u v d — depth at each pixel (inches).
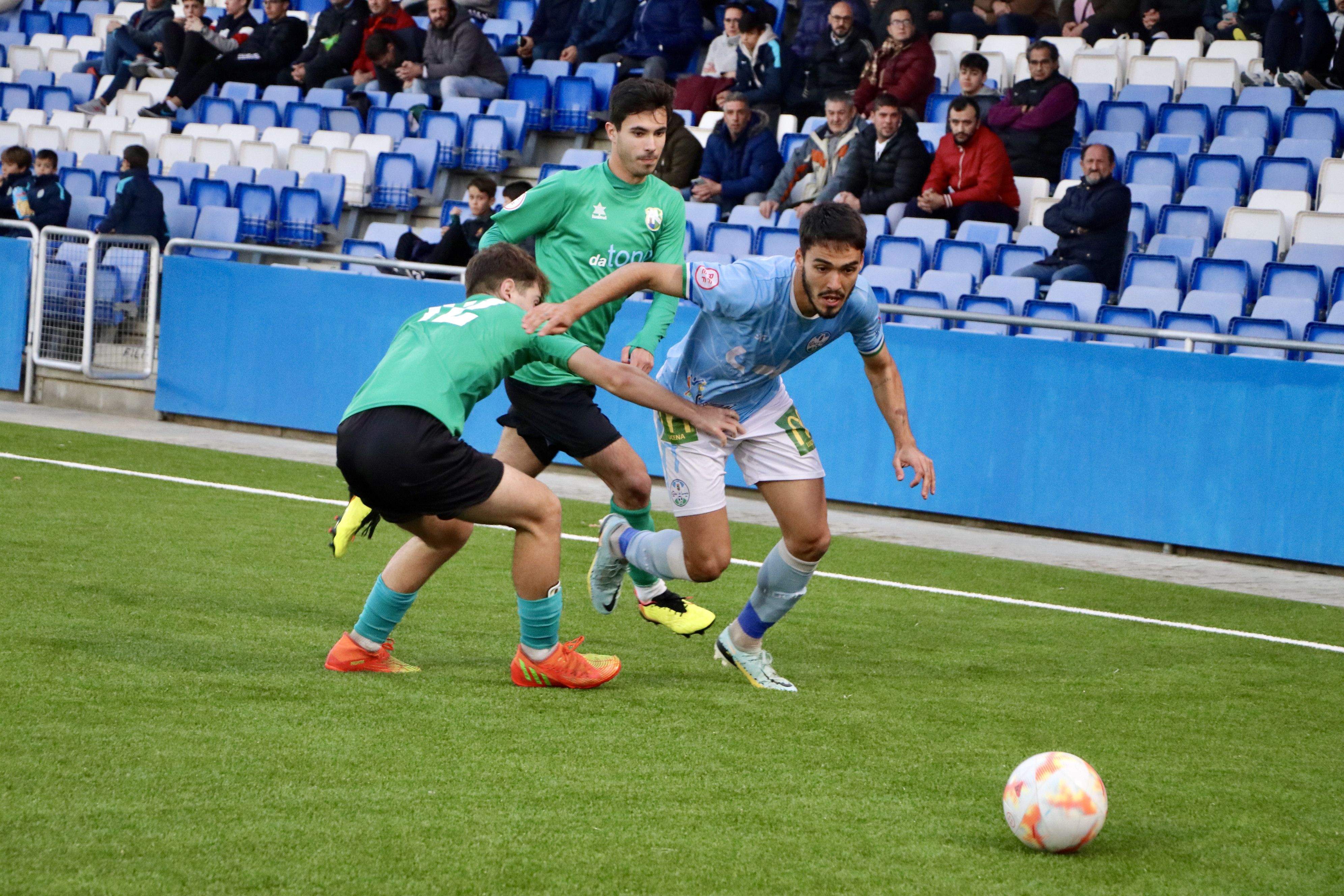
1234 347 721.0
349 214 1104.8
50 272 924.0
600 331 440.8
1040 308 764.0
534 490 331.9
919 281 843.4
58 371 930.1
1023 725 335.0
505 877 216.8
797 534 359.9
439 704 319.9
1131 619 499.2
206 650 358.0
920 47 1019.3
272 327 862.5
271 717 298.8
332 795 249.9
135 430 847.7
